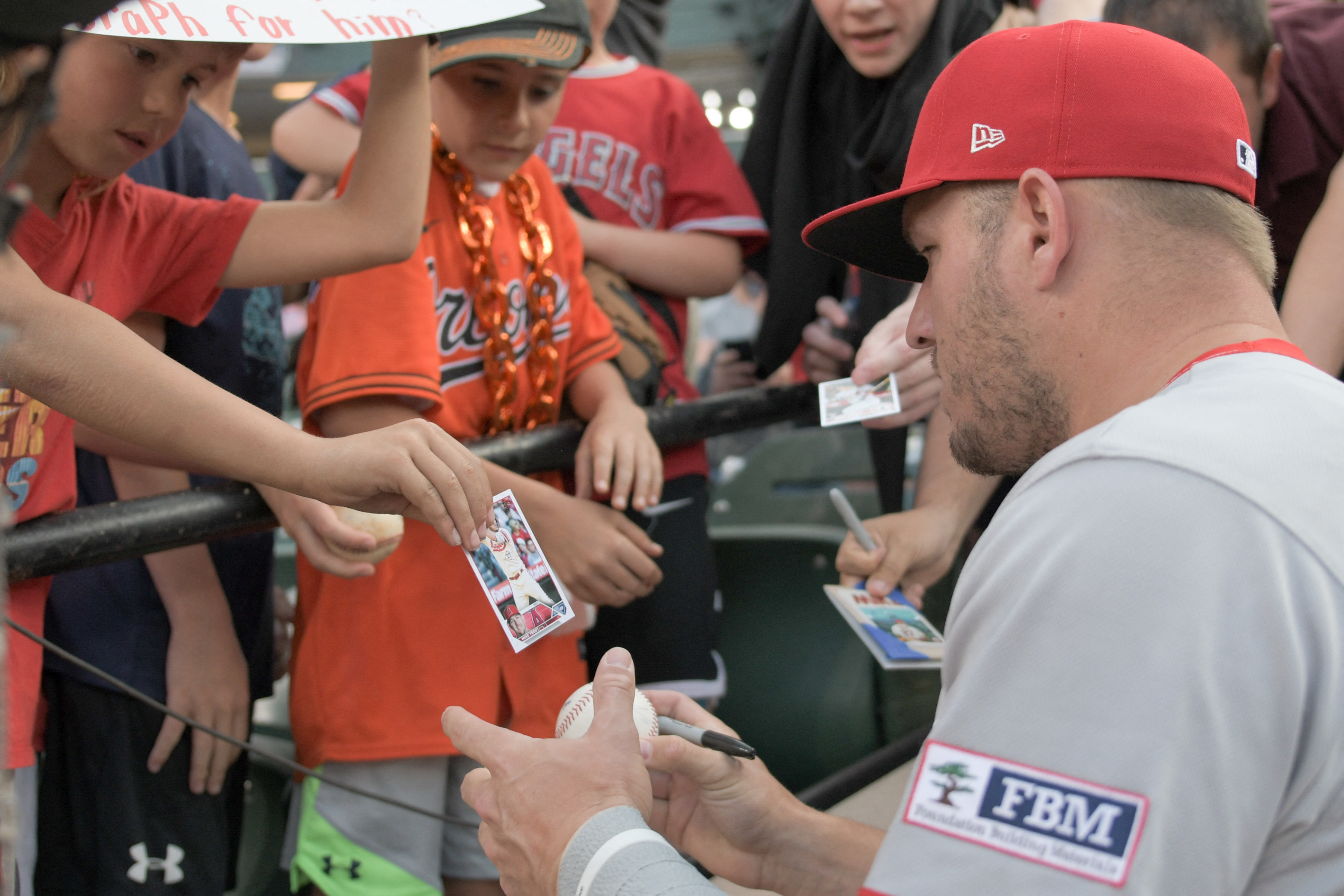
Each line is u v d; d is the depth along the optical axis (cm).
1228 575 71
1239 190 93
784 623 290
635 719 122
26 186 126
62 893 165
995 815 73
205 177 184
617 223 223
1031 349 94
